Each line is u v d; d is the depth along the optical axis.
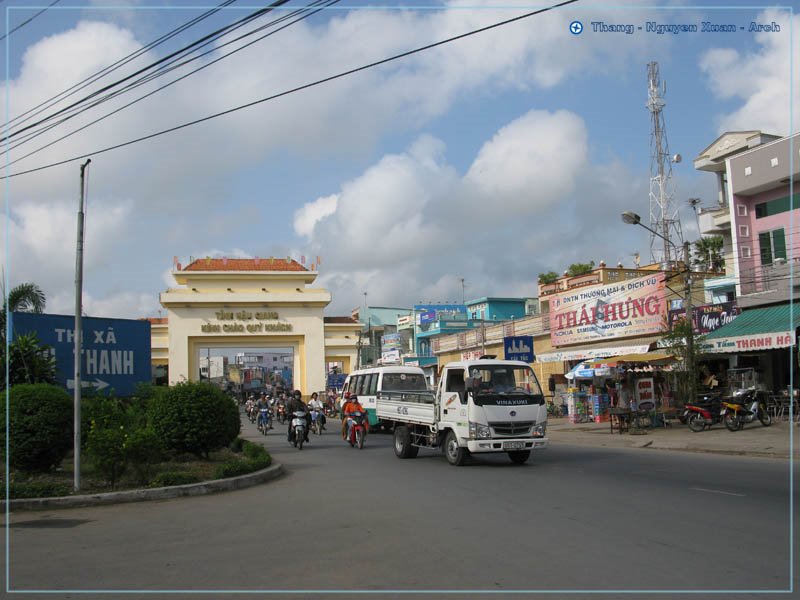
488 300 62.84
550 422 31.34
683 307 28.38
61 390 14.33
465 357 46.72
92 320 17.39
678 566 6.53
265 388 74.38
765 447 17.14
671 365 25.12
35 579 6.61
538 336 37.88
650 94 45.06
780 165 26.17
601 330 31.86
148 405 17.25
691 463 15.22
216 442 17.22
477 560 6.91
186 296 52.25
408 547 7.55
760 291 26.11
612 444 21.28
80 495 11.47
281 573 6.62
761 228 27.56
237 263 56.06
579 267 54.47
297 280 55.06
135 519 10.02
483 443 15.23
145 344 18.58
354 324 64.50
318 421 30.17
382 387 27.92
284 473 15.68
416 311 66.62
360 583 6.20
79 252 12.61
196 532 8.85
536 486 12.09
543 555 7.04
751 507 9.48
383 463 17.36
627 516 9.00
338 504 10.76
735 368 25.83
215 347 54.19
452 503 10.48
